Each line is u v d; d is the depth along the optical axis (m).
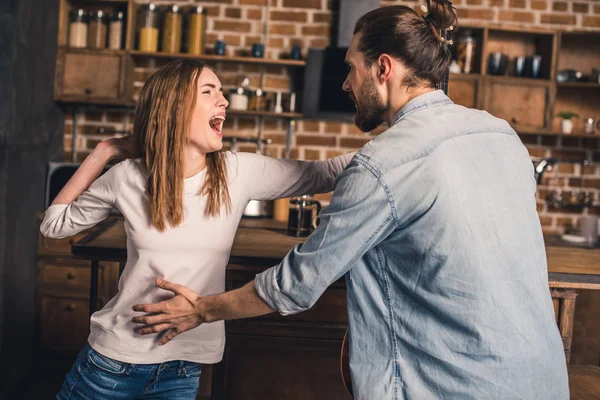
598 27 3.75
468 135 1.14
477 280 1.08
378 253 1.18
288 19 3.71
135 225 1.39
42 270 3.26
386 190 1.10
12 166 2.73
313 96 3.55
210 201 1.39
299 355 2.00
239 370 2.00
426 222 1.09
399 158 1.11
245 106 3.55
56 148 3.54
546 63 3.61
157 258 1.39
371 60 1.23
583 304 2.91
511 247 1.11
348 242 1.12
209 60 3.57
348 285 1.22
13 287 2.86
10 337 2.86
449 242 1.08
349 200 1.12
